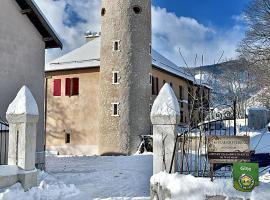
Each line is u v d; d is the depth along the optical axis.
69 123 34.34
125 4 30.92
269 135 18.45
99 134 31.00
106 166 19.27
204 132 12.59
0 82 14.28
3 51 14.55
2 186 9.73
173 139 9.12
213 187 7.87
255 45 41.22
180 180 8.20
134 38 30.77
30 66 15.98
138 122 30.25
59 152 34.38
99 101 31.36
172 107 9.21
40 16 15.91
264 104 41.03
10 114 10.47
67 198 10.57
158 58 40.75
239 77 34.22
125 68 30.53
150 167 18.00
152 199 8.88
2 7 14.63
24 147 10.34
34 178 10.62
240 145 8.09
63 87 35.03
